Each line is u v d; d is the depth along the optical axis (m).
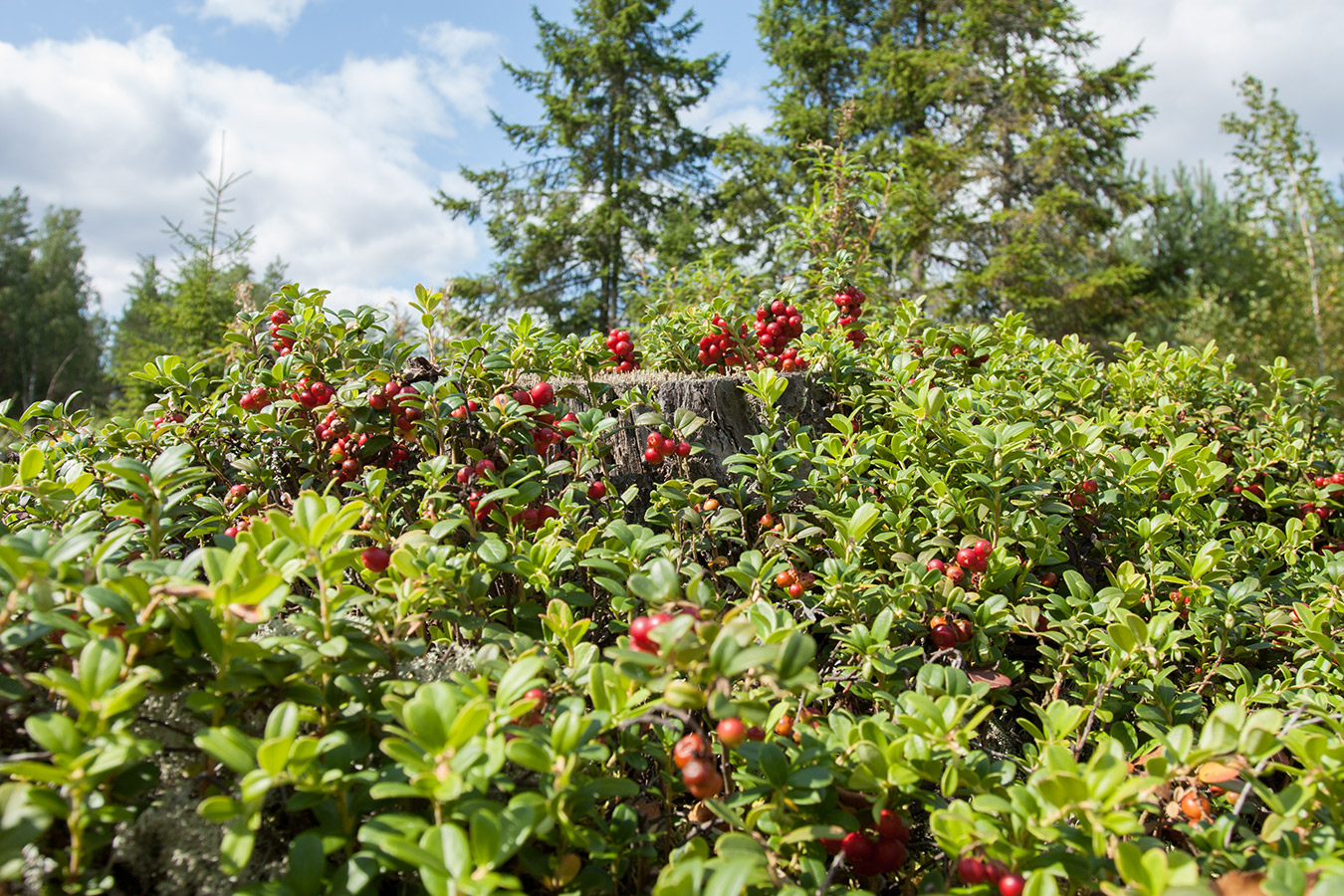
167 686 1.49
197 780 1.56
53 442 2.96
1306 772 1.60
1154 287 20.92
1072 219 18.23
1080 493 3.17
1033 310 17.30
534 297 21.00
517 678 1.48
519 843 1.29
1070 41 18.19
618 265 21.25
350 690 1.61
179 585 1.41
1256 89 15.70
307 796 1.45
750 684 1.84
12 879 1.29
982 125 18.61
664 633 1.41
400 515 2.82
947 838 1.50
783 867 1.62
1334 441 4.65
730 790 1.78
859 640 2.14
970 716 2.29
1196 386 4.45
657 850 1.80
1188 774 1.59
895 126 19.42
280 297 3.43
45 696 1.54
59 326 40.94
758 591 2.18
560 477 3.18
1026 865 1.49
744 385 3.33
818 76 20.58
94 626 1.47
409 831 1.35
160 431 3.03
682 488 2.87
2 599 1.50
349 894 1.31
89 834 1.32
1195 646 2.69
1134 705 2.27
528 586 2.33
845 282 4.92
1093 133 18.30
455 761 1.31
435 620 2.10
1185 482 3.15
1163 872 1.26
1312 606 2.70
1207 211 22.16
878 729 1.71
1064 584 2.99
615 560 2.26
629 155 21.78
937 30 20.56
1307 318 15.09
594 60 21.09
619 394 3.53
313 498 1.71
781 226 7.29
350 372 3.15
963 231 17.97
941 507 2.79
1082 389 3.72
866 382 4.02
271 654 1.56
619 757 1.84
